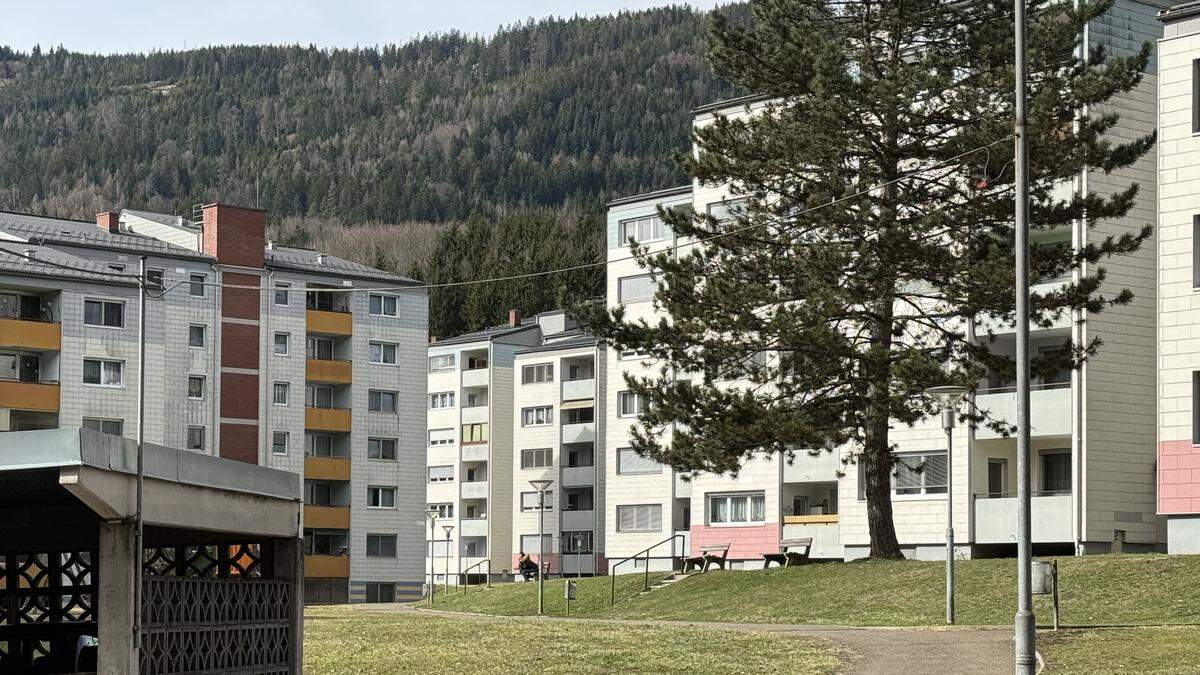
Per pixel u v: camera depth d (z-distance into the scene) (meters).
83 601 20.36
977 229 43.34
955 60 42.84
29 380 78.69
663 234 77.56
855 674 25.95
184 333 84.00
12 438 15.38
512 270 150.62
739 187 46.03
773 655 28.67
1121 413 51.94
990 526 54.72
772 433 42.56
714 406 43.53
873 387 42.38
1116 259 51.81
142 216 91.81
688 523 78.12
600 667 27.08
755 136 44.44
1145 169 52.38
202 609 17.50
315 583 89.25
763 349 44.31
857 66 45.69
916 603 39.53
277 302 88.38
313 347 91.25
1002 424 43.31
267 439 87.12
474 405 111.75
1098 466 51.38
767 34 44.81
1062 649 27.84
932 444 56.94
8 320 77.19
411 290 93.94
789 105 45.19
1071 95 41.91
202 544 19.81
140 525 15.99
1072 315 50.56
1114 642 28.38
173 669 16.80
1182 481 44.47
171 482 16.75
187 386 83.94
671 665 27.34
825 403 44.00
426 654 29.14
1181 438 44.59
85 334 79.50
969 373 41.78
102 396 79.75
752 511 66.94
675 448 44.41
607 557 80.81
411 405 93.25
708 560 58.97
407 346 93.38
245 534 18.80
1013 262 40.81
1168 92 45.50
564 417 99.75
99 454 15.45
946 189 43.59
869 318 44.22
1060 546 53.88
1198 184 44.69
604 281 149.75
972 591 39.69
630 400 80.81
